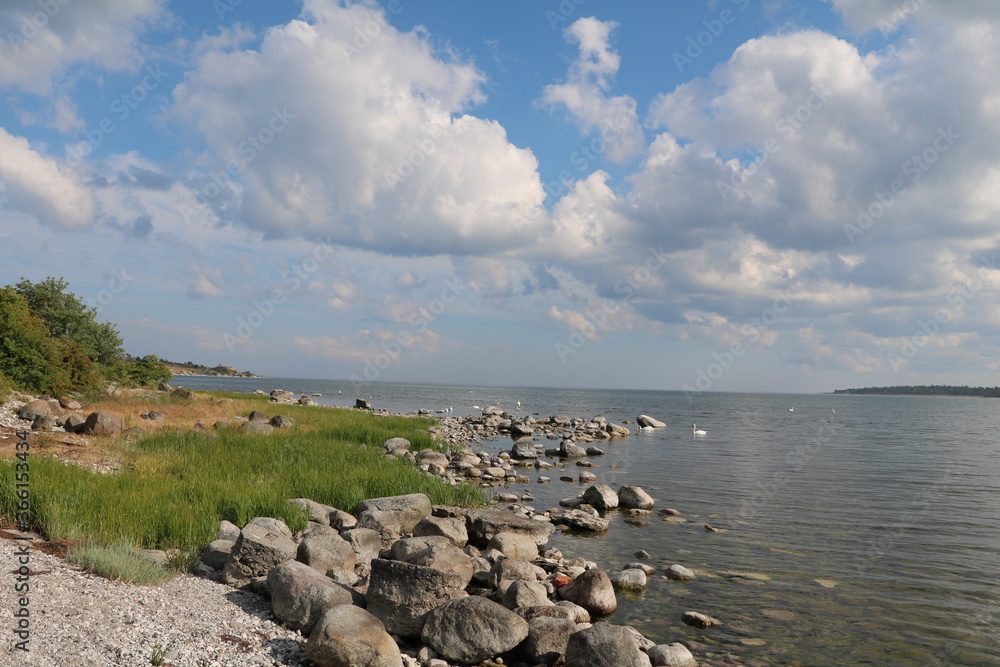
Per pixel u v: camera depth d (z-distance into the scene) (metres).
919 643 9.81
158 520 11.73
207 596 8.84
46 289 44.47
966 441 46.75
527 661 8.59
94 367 37.00
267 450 21.59
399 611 8.86
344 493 16.44
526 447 32.81
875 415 99.56
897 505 20.47
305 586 8.39
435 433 37.94
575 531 16.77
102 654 6.24
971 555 14.63
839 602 11.54
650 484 24.41
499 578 11.05
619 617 10.70
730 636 10.01
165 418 30.88
